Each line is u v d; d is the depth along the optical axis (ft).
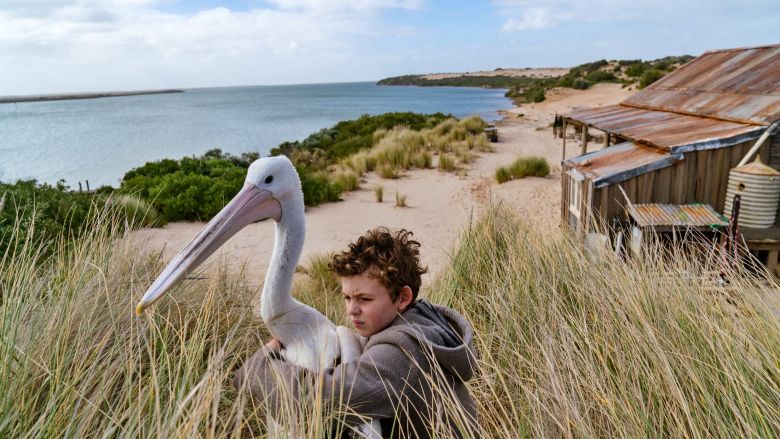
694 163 22.50
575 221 25.32
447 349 5.31
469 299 13.26
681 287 10.44
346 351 6.13
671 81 39.06
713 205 22.82
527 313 10.77
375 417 5.32
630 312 9.39
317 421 4.83
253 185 6.60
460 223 36.40
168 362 6.72
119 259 10.88
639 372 7.80
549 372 7.43
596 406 7.27
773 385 7.09
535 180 52.31
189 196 38.01
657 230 20.43
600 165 25.20
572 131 94.84
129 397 5.94
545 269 12.73
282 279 6.66
